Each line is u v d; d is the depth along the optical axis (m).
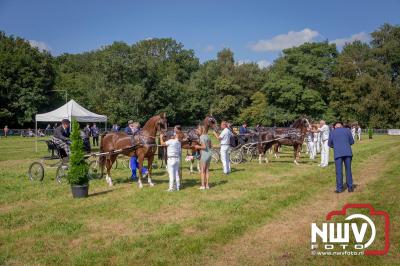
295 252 6.77
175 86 68.19
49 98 66.69
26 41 69.56
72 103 29.06
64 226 8.52
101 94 64.06
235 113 78.06
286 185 13.01
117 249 7.01
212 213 9.36
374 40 76.12
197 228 8.24
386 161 19.81
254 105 75.00
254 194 11.46
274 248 7.00
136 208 10.04
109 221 8.93
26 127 64.81
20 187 13.30
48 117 28.14
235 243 7.30
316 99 66.06
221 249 6.99
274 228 8.16
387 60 73.81
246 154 20.69
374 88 67.88
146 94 64.88
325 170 16.75
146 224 8.59
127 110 62.22
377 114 68.62
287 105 68.38
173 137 12.55
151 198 11.16
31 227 8.53
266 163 19.72
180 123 75.19
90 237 7.82
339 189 11.70
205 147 12.42
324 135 18.09
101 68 65.38
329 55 70.81
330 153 25.59
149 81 64.75
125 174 16.27
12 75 60.88
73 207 10.30
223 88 75.38
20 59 61.34
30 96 60.84
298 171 16.62
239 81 78.19
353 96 68.69
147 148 12.98
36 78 62.62
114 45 64.38
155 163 19.45
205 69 82.69
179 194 11.72
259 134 19.75
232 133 19.86
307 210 9.61
